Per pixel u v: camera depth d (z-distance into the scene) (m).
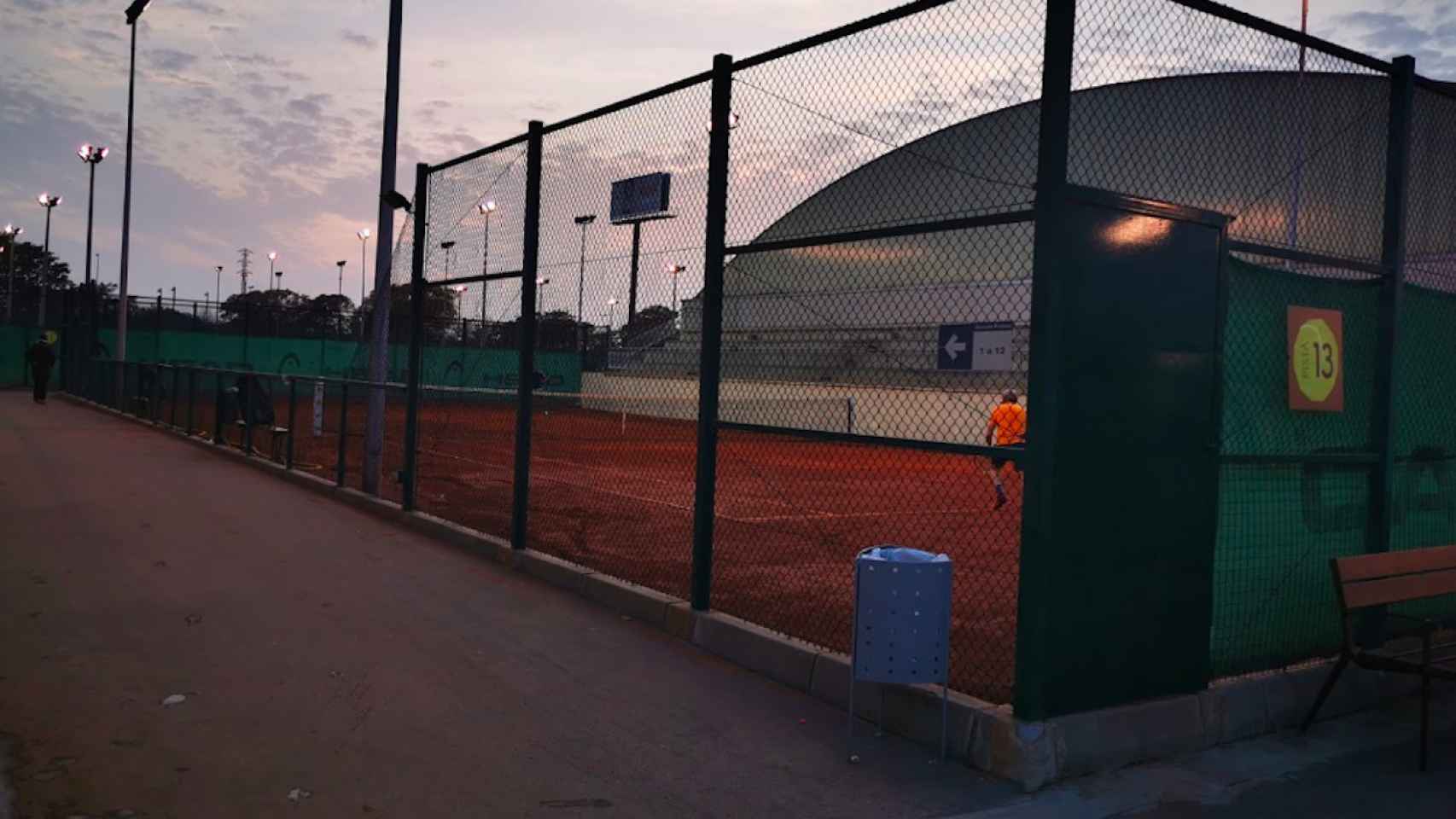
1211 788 5.01
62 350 37.66
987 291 5.67
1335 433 6.71
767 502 15.89
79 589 7.66
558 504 13.96
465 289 11.53
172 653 6.25
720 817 4.41
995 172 6.14
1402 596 6.16
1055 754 4.93
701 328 7.16
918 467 24.27
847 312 6.25
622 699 5.88
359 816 4.21
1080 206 5.07
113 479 14.04
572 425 28.36
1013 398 7.07
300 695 5.63
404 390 11.98
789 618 7.69
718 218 7.08
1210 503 5.69
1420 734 6.01
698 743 5.26
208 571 8.53
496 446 15.46
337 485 13.60
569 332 9.03
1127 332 5.27
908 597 5.03
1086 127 5.70
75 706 5.23
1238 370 6.17
